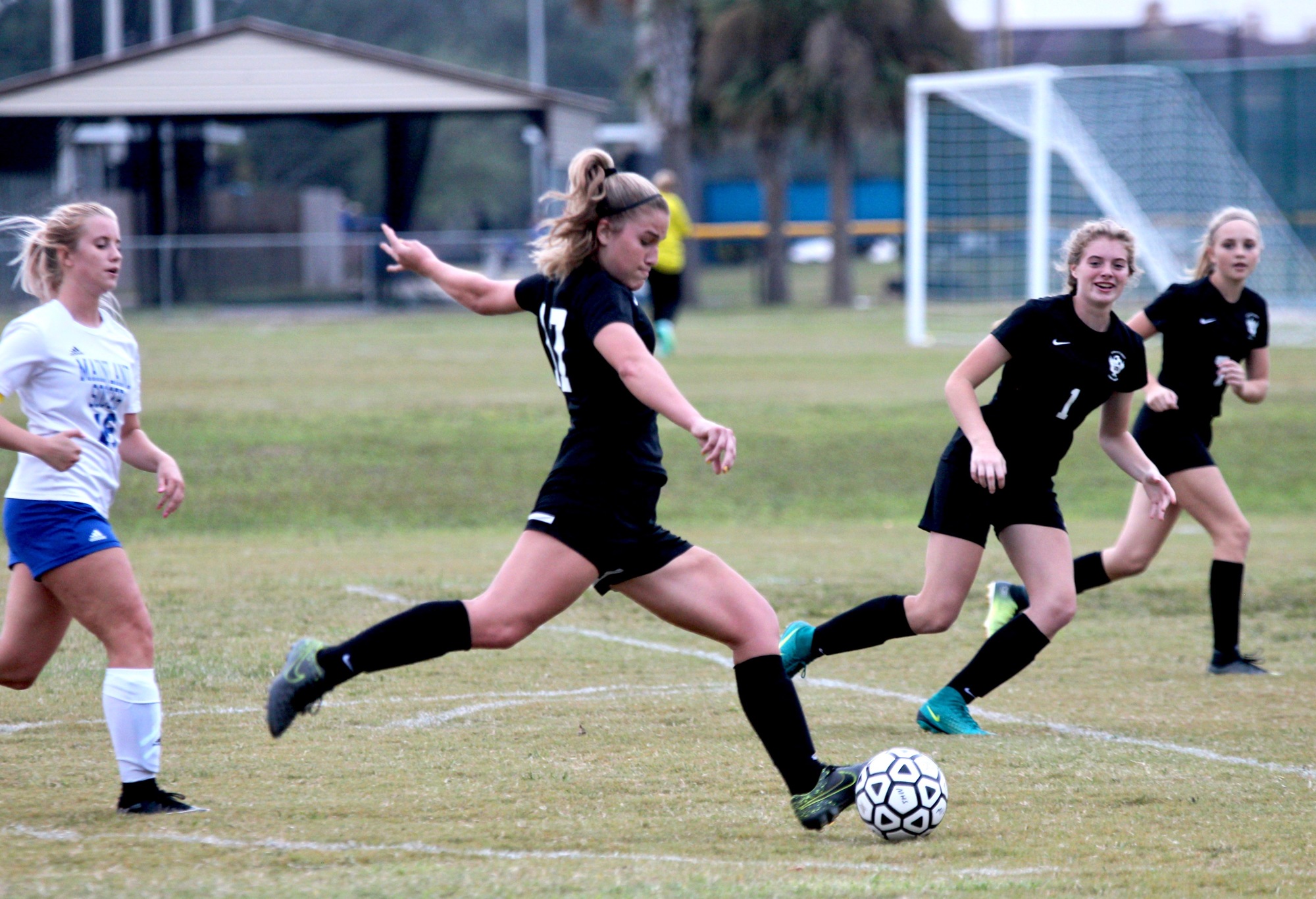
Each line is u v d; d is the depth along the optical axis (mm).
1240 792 18656
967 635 29922
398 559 37438
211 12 185375
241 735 21031
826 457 55125
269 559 37531
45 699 22906
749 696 16750
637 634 29281
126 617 17250
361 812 17438
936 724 21656
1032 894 14516
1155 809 17922
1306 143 138500
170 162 149125
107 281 17844
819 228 185500
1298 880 15164
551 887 14531
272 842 16203
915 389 73562
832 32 142875
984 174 151250
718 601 16609
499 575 16172
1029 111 101000
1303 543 41500
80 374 17469
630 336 15633
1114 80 124375
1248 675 26109
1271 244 124438
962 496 21156
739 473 52312
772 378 78438
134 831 16531
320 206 168500
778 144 154625
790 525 44625
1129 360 20922
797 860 15883
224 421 61688
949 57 148125
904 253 170250
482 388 74312
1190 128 125688
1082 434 61531
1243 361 27141
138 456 18875
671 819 17375
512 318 129375
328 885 14594
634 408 16188
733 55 147875
